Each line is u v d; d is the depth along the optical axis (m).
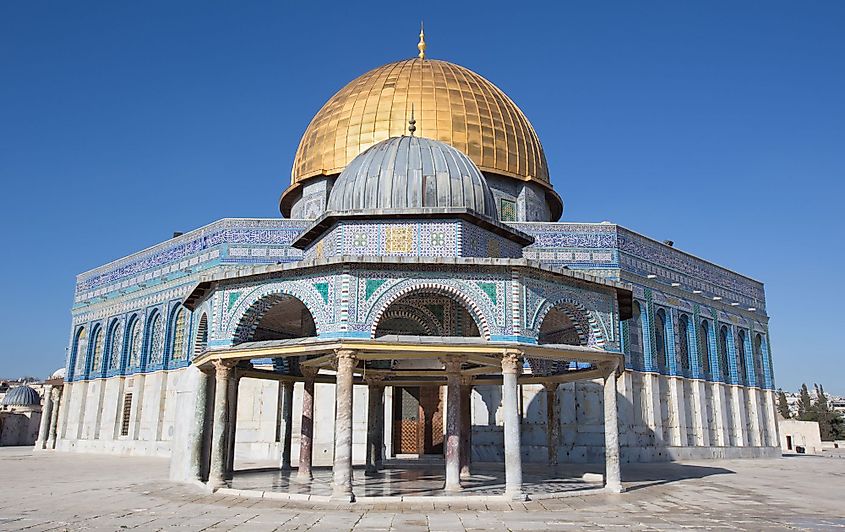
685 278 39.84
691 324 39.50
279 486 19.59
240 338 18.92
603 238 35.16
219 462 18.67
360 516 14.56
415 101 37.25
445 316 22.77
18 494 18.86
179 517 14.50
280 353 17.75
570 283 19.08
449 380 19.22
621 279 34.84
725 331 43.19
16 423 68.88
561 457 32.09
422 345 17.09
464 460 23.00
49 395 50.69
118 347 42.75
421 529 13.09
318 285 17.62
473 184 21.05
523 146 38.41
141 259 41.97
